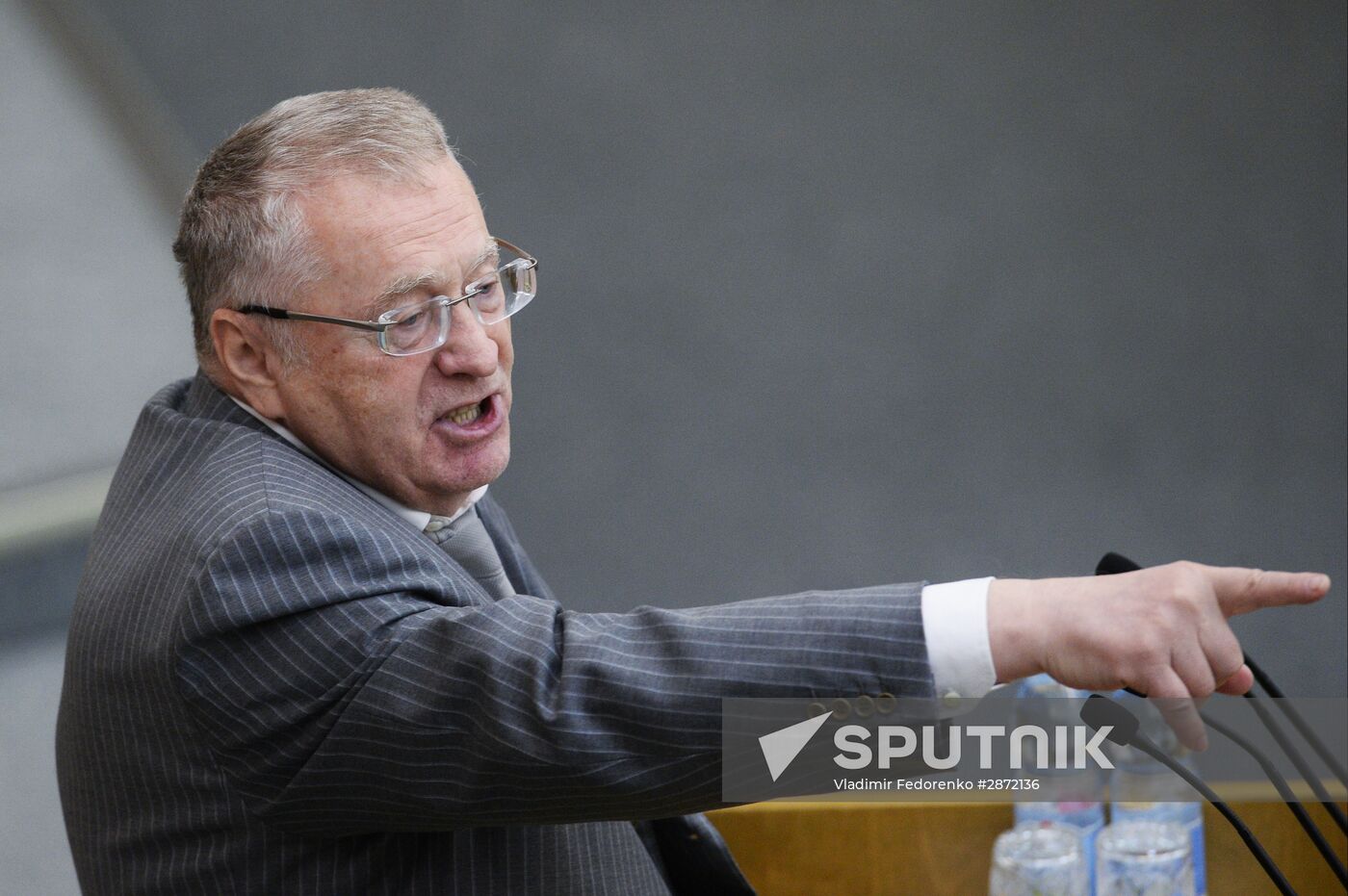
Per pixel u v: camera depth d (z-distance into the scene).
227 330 5.46
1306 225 18.80
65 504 11.41
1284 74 20.92
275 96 20.36
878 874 6.77
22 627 10.80
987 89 21.11
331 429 5.46
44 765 10.20
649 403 17.14
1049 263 18.59
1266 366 17.12
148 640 4.93
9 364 13.44
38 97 17.41
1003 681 4.14
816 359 17.61
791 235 19.19
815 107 21.00
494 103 21.08
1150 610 3.89
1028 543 15.28
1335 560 14.83
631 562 15.34
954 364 17.45
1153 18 22.00
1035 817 6.52
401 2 22.42
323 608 4.79
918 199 19.56
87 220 15.48
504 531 6.84
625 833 5.81
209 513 5.01
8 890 9.60
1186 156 19.88
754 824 6.80
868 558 15.26
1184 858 6.13
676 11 22.64
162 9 21.70
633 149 20.47
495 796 4.54
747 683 4.31
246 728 4.81
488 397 5.64
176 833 5.05
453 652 4.62
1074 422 16.67
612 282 18.64
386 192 5.25
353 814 4.80
